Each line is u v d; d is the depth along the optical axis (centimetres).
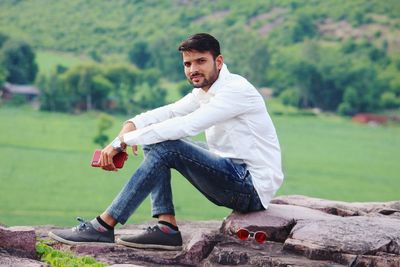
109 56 14125
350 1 15462
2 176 8231
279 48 13650
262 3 15312
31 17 15638
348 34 14175
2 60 12288
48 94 11650
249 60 13200
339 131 11606
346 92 12569
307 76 12719
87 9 16075
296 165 9856
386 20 14838
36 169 8644
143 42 14000
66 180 8144
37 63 13250
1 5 15875
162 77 13388
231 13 15175
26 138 9844
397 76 12875
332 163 10006
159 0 16200
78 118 11288
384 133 11619
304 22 14438
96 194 7856
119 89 12144
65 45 14400
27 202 7381
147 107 11956
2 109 11219
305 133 11388
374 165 10012
